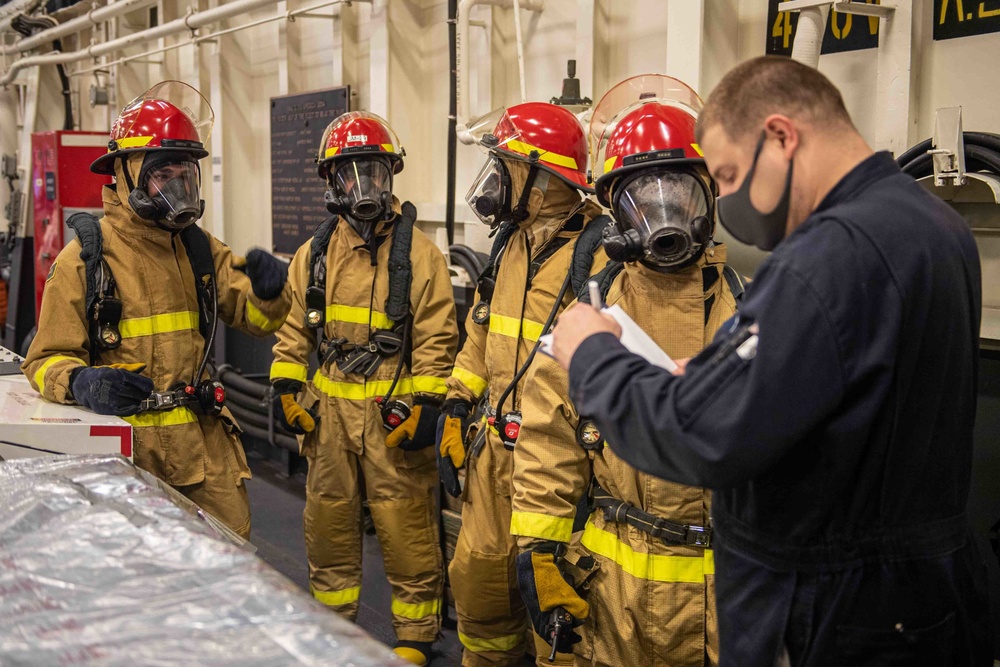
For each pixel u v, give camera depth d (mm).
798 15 2299
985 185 1957
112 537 1081
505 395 2111
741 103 1083
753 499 1139
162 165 2264
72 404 2178
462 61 3076
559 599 1608
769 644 1126
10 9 6387
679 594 1553
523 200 2133
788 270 1000
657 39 2713
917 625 1089
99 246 2287
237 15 4410
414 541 2645
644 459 1062
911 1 2010
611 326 1152
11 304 6344
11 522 1120
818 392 979
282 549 3525
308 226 4273
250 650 830
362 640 861
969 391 1107
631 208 1589
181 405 2352
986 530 2027
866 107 2211
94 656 816
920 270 1019
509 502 2264
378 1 3639
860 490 1067
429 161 3768
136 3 4832
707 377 1012
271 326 2604
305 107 4215
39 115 6809
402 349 2611
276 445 4383
